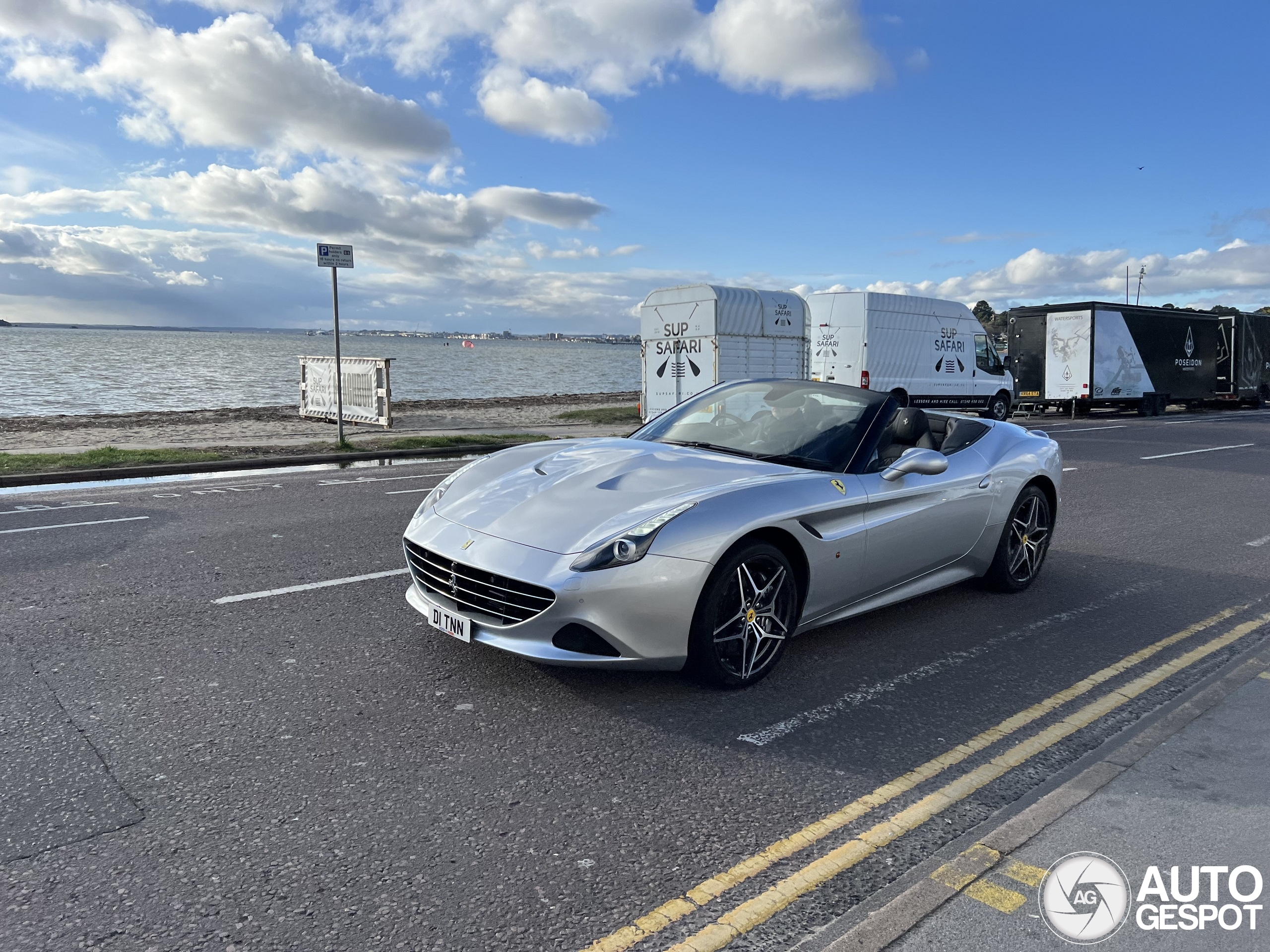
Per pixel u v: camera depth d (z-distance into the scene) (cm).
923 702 357
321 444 1336
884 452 431
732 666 356
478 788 274
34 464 1023
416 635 417
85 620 433
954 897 215
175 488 912
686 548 326
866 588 418
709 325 1457
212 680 357
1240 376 2748
